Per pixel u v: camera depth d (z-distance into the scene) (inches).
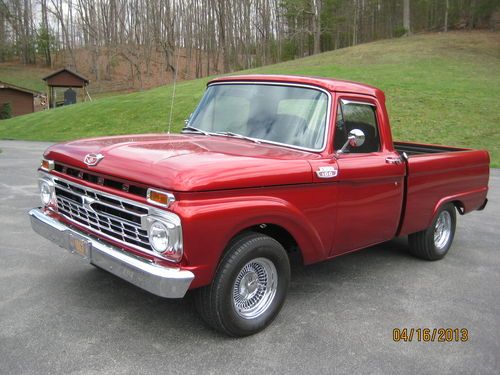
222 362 134.8
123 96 1248.8
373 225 186.2
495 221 328.5
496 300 190.5
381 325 163.5
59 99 2112.5
